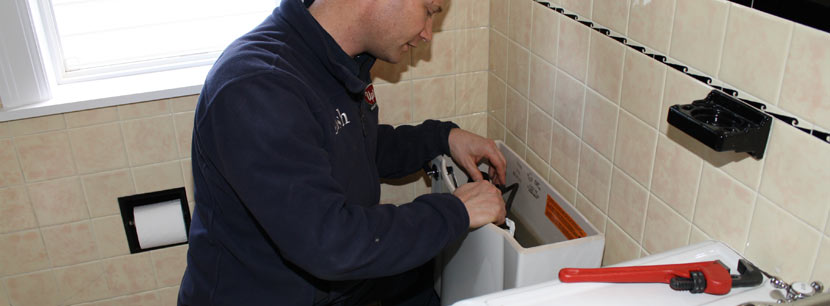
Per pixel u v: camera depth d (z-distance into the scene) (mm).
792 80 914
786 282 986
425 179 1992
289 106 1022
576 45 1411
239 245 1214
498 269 1327
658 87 1173
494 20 1784
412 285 1820
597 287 999
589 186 1477
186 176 1768
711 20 1030
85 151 1660
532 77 1635
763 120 960
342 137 1196
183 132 1707
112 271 1849
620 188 1356
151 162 1722
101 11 1683
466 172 1604
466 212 1180
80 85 1674
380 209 1119
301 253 1024
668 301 963
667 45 1133
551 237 1479
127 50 1728
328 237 1017
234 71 1036
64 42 1673
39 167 1646
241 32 1795
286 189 1000
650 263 1070
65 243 1767
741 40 982
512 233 1421
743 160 1029
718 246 1096
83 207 1730
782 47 918
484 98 1934
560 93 1518
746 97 995
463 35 1816
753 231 1038
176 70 1748
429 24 1198
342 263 1037
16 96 1554
